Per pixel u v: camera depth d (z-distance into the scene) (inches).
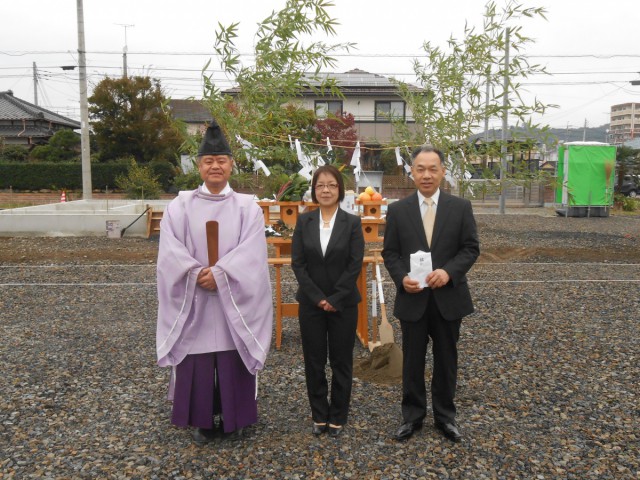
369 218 214.4
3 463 132.0
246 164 295.0
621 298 293.7
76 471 128.9
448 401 142.9
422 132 285.1
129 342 223.6
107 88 1200.2
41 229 563.5
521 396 170.2
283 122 265.1
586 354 206.5
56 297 303.1
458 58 263.9
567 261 437.1
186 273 134.7
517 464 131.3
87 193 780.6
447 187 574.6
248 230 140.7
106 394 172.6
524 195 1050.1
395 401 168.1
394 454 136.0
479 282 336.8
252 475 127.3
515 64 253.9
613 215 888.3
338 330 143.6
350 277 142.9
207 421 138.6
